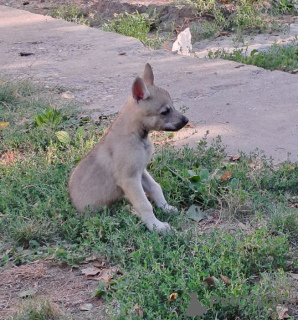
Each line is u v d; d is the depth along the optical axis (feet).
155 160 25.66
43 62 40.96
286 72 37.35
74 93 35.45
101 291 18.42
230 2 53.57
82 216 22.36
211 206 23.29
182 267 18.56
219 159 26.35
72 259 20.15
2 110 32.86
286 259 19.49
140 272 18.29
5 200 23.29
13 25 50.06
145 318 16.80
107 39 45.50
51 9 59.26
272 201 23.38
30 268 20.13
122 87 36.14
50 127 29.91
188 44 44.27
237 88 34.76
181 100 33.53
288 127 29.48
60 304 18.31
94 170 22.54
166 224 21.50
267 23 49.57
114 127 22.35
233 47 45.29
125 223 21.56
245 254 19.15
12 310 18.13
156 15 52.65
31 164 26.35
